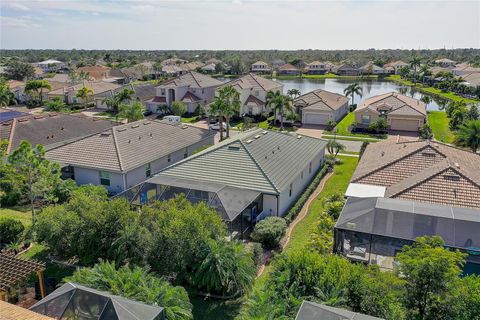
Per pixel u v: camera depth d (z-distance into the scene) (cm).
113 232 1994
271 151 3369
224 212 2462
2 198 3145
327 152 4806
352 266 1733
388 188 2723
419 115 6000
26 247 2444
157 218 2036
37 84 8456
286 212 2997
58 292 1499
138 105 5419
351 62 19288
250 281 1895
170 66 14450
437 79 12512
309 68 17150
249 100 7069
